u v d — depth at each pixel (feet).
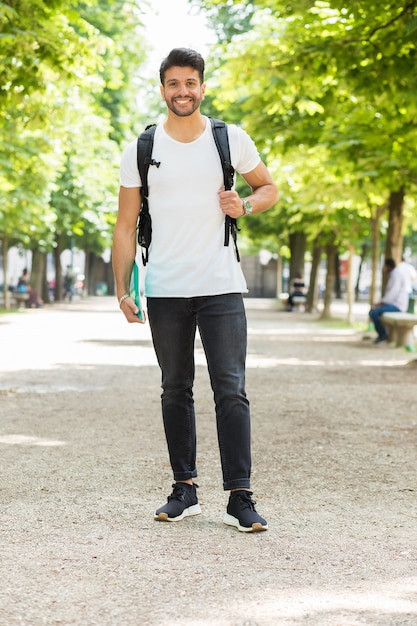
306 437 28.04
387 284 71.67
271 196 17.54
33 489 20.45
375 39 44.14
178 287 17.20
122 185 17.33
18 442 26.58
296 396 38.52
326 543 16.31
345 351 64.54
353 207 83.92
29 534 16.67
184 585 13.83
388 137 56.39
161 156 16.99
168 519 17.71
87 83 44.86
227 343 17.16
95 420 31.12
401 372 49.55
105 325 96.12
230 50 52.26
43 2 41.83
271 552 15.66
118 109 127.95
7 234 121.80
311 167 72.79
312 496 20.21
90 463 23.53
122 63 111.86
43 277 161.27
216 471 22.85
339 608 12.84
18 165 72.28
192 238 17.16
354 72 44.73
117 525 17.39
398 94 44.50
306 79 47.01
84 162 115.24
